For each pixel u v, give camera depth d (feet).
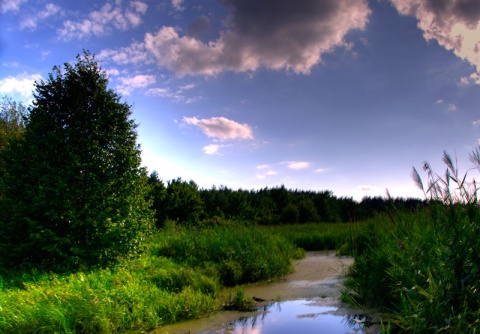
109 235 30.09
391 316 18.76
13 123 74.64
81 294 20.54
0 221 29.66
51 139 30.63
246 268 32.68
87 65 33.94
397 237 22.66
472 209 16.76
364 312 20.77
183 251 37.60
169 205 78.43
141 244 33.47
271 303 24.73
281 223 108.37
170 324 20.58
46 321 17.71
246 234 43.68
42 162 29.89
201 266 33.22
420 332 14.34
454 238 16.01
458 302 14.74
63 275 26.30
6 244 29.30
